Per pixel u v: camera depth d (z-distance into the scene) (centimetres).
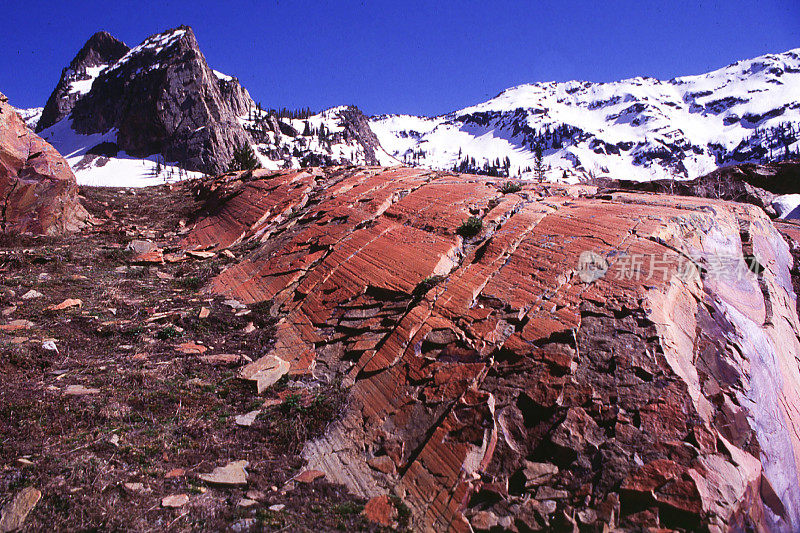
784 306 938
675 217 984
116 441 647
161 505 539
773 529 524
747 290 883
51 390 762
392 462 661
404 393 761
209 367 929
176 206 2803
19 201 1900
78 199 2491
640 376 640
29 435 629
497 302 864
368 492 621
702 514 483
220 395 831
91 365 879
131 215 2577
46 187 1981
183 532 502
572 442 596
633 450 563
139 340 1013
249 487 604
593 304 777
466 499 576
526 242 1040
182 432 700
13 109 2123
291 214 1908
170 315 1157
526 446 617
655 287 770
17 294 1206
